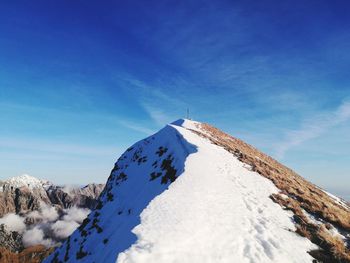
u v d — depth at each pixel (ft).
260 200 73.97
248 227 56.80
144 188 105.50
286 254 50.11
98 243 86.48
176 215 54.39
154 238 45.34
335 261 52.60
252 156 150.00
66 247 113.70
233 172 94.48
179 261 41.16
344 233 67.82
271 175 106.93
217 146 140.56
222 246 47.57
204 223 53.36
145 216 55.42
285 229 60.64
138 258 39.70
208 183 77.46
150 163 133.80
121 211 100.73
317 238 59.31
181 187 72.23
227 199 68.95
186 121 222.07
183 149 116.47
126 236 52.60
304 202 83.56
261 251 49.01
